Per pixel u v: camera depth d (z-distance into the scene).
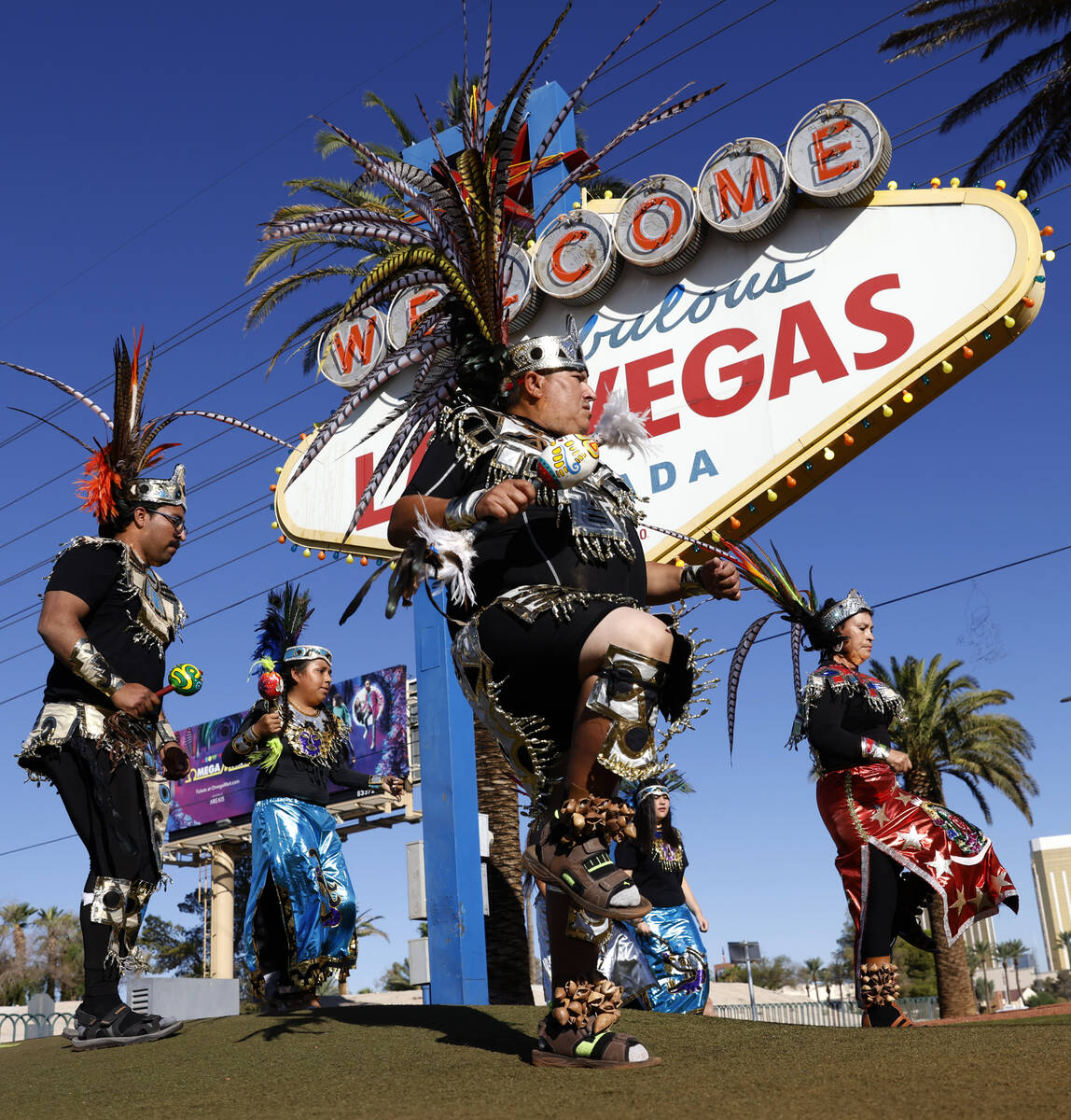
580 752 2.40
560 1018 2.47
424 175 2.94
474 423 2.71
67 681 3.92
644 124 2.90
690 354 7.62
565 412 2.77
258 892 5.41
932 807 4.39
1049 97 19.31
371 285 2.76
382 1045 3.07
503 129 3.15
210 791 32.03
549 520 2.60
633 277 8.02
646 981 5.84
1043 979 96.06
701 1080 2.18
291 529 8.83
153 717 3.81
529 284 8.18
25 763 3.92
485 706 2.60
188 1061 3.19
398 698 26.38
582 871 2.39
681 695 2.54
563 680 2.49
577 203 8.55
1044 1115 1.67
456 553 2.42
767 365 7.33
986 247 6.78
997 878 4.31
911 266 7.00
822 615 4.71
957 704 29.50
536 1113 1.96
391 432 8.59
